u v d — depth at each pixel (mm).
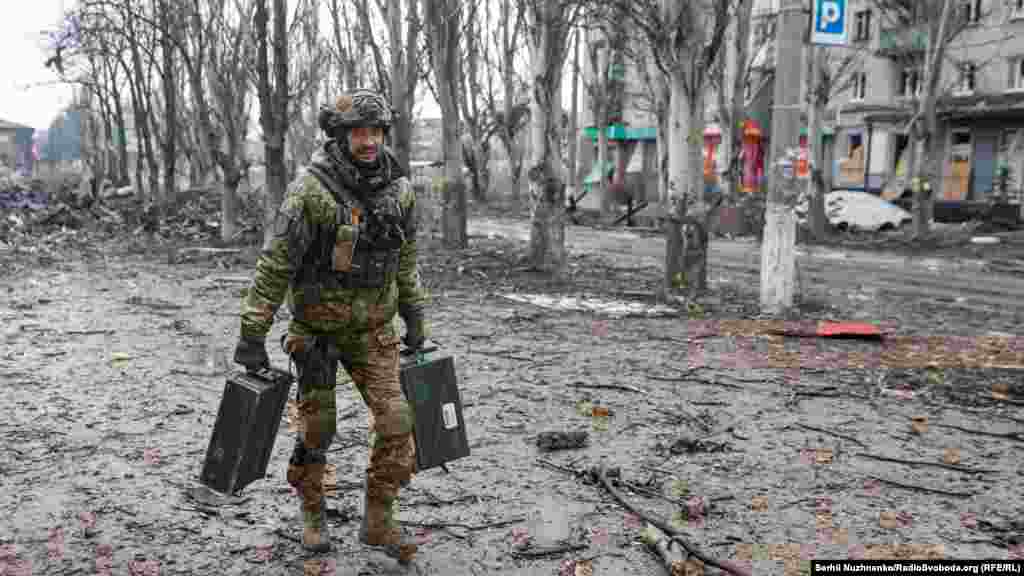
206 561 3238
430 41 17078
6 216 21109
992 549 3455
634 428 5184
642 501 3943
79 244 17922
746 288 12703
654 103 21719
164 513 3707
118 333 8094
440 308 10281
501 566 3232
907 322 9883
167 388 5977
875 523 3725
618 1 11156
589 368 6922
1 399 5590
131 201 28547
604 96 33031
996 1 31344
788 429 5223
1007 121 31172
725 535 3559
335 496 3914
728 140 24641
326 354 3039
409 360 3289
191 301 10406
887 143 35000
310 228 2857
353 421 5211
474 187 42344
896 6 26703
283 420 5207
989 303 11797
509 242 20969
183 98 34000
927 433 5160
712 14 11094
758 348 7941
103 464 4348
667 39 10898
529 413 5488
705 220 11438
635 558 3332
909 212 32438
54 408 5398
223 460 2994
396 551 3201
